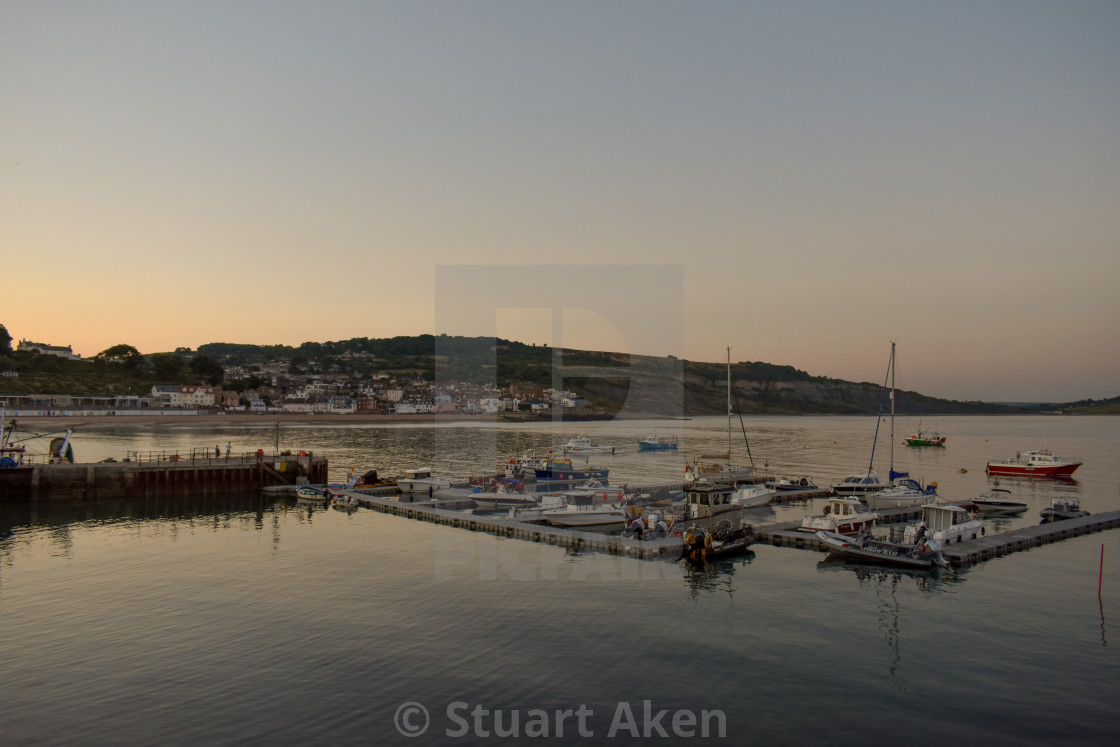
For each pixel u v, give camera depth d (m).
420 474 62.56
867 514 43.16
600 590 29.12
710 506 41.50
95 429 140.75
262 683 20.20
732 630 24.94
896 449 132.38
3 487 53.91
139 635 23.95
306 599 27.73
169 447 102.88
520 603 27.17
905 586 31.53
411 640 23.25
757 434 168.25
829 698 19.75
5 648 22.86
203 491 59.75
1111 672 21.88
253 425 166.75
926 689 20.45
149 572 32.41
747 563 35.66
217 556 35.78
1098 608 28.39
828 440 150.62
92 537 41.31
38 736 17.41
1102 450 137.12
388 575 31.47
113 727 17.83
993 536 40.72
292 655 22.11
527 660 21.75
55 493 55.19
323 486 59.91
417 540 40.12
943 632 25.34
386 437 130.12
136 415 174.75
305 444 112.69
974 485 74.38
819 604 28.53
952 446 147.00
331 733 17.48
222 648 22.73
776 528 42.62
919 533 37.75
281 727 17.80
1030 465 83.00
